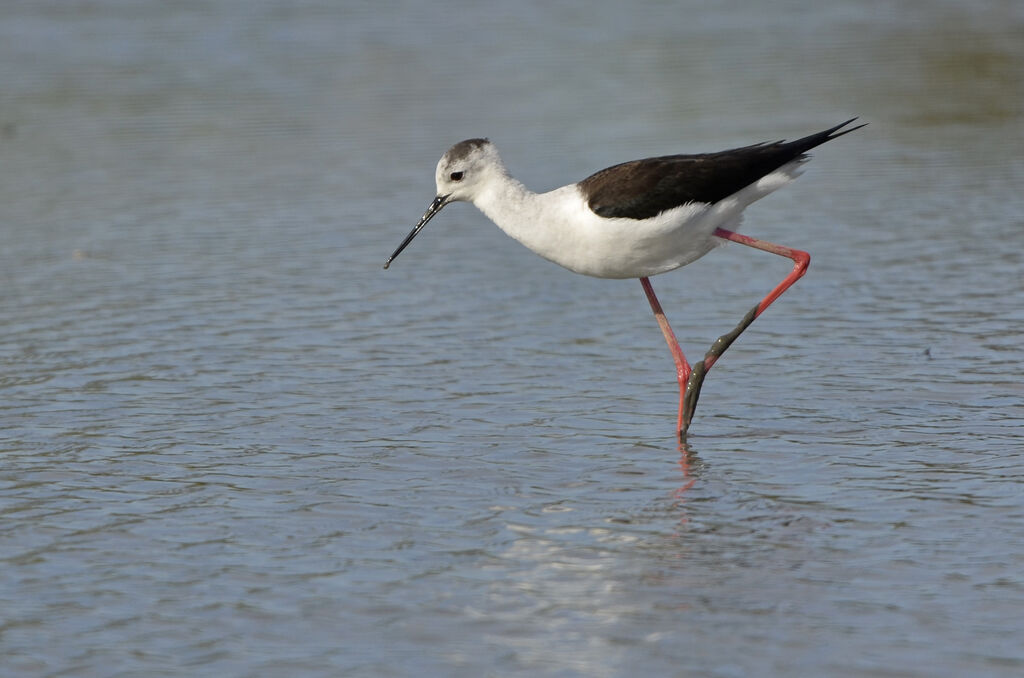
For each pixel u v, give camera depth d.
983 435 10.05
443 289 14.70
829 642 6.94
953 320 12.96
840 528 8.47
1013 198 17.67
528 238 10.27
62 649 7.02
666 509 8.86
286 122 23.05
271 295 14.41
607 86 25.17
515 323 13.46
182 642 7.09
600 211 9.90
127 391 11.49
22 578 7.92
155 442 10.30
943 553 8.02
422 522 8.72
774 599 7.48
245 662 6.86
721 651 6.88
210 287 14.73
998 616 7.17
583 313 13.81
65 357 12.44
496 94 24.70
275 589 7.73
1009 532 8.29
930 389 11.13
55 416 10.89
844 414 10.66
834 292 14.11
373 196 18.73
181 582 7.84
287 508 8.99
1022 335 12.40
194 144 21.70
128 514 8.91
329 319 13.57
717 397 11.23
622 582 7.75
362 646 7.02
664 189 9.84
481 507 8.96
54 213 17.98
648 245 10.06
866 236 16.22
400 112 23.52
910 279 14.41
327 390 11.46
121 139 22.06
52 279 15.09
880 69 26.36
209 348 12.66
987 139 21.09
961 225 16.52
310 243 16.53
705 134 21.11
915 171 19.33
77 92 25.28
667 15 32.91
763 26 31.28
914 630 7.04
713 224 10.19
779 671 6.65
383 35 30.42
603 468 9.65
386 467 9.73
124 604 7.56
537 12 33.22
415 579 7.85
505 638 7.08
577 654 6.88
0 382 11.75
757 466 9.62
